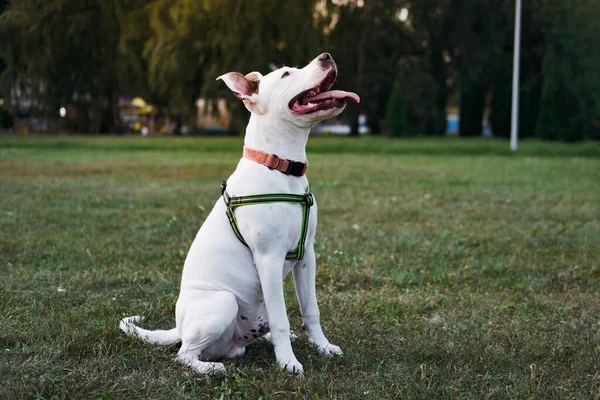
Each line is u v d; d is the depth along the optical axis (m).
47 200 10.13
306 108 3.54
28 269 5.84
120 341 4.06
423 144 27.50
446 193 11.45
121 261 6.22
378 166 17.62
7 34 30.78
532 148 24.98
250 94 3.75
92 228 7.80
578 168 17.16
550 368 3.72
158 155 21.62
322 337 3.98
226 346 3.83
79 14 31.97
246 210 3.62
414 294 5.18
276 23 29.86
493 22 40.31
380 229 7.97
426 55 40.38
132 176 14.22
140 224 8.09
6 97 32.62
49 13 31.25
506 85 37.41
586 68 27.84
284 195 3.61
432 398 3.33
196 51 30.03
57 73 32.34
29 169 15.51
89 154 21.69
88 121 36.84
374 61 38.50
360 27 36.81
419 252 6.69
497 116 37.69
